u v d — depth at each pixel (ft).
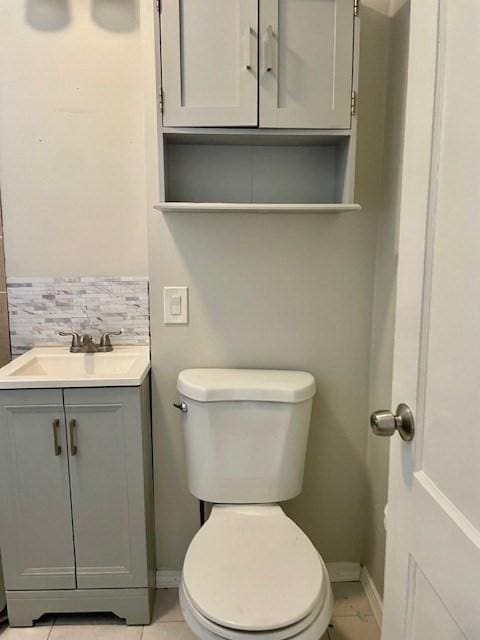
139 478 5.01
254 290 5.43
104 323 6.03
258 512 4.85
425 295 2.46
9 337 5.97
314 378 5.49
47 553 5.10
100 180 5.81
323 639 5.05
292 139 4.81
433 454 2.41
